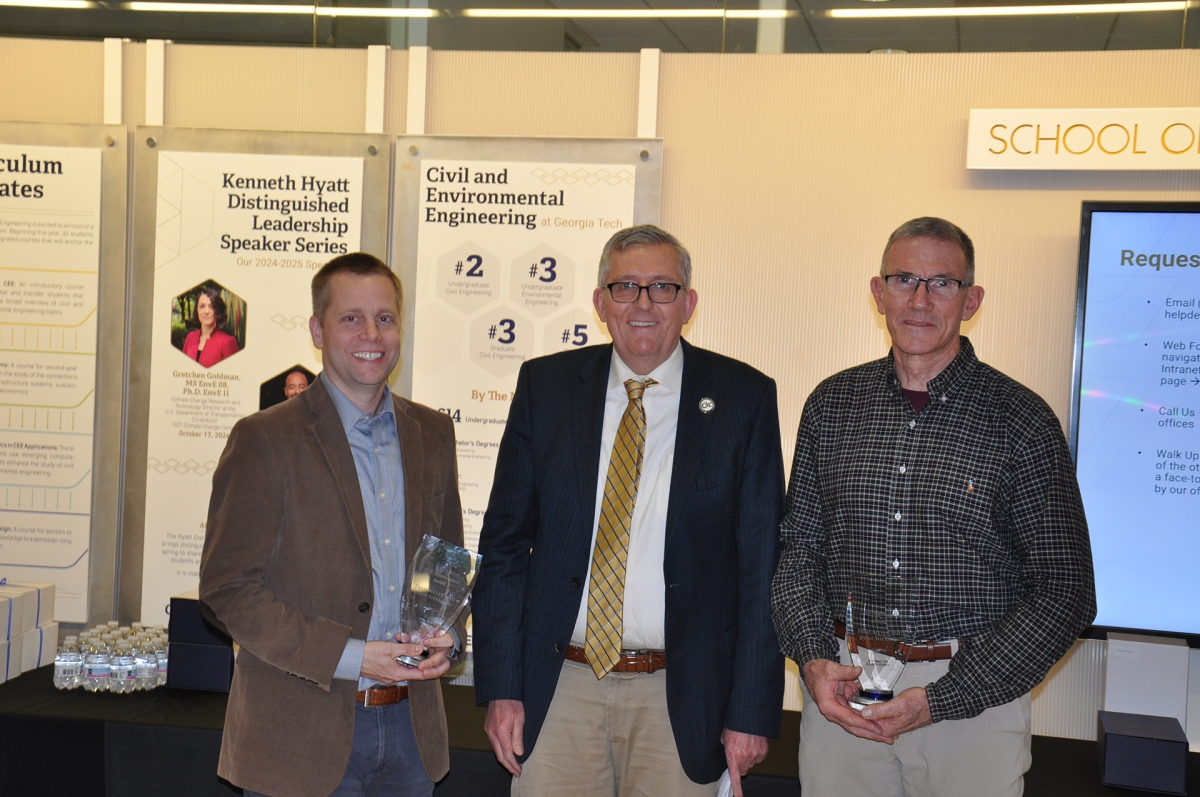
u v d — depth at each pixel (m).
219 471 1.78
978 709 1.69
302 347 3.26
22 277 3.30
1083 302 2.84
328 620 1.69
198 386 3.27
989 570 1.80
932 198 3.04
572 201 3.16
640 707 1.85
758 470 1.90
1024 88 2.99
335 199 3.24
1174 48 2.90
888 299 1.87
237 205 3.26
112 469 3.30
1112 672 2.73
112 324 3.30
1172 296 2.80
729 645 1.87
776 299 3.15
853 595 1.88
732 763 1.81
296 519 1.75
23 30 3.40
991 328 3.01
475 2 3.29
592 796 1.88
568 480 1.90
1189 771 2.54
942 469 1.82
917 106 3.05
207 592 1.71
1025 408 1.81
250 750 1.71
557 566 1.88
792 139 3.12
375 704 1.78
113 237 3.30
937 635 1.81
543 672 1.86
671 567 1.82
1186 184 2.88
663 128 3.19
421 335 3.23
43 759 2.49
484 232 3.20
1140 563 2.83
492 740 1.88
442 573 1.75
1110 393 2.85
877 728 1.70
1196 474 2.79
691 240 3.18
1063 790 2.42
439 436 2.02
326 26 3.32
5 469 3.31
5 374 3.31
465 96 3.29
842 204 3.10
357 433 1.87
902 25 3.07
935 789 1.79
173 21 3.36
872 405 1.94
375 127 3.26
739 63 3.15
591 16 3.24
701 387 1.93
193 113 3.35
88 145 3.29
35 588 3.02
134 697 2.68
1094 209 2.83
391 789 1.84
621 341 1.88
